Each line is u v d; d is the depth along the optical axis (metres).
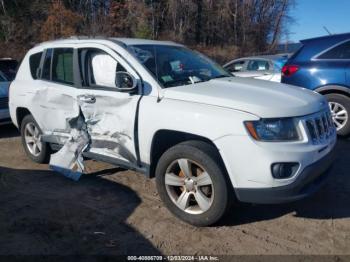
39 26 27.14
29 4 28.69
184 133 3.79
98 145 4.57
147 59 4.36
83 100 4.58
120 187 4.81
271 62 10.35
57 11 26.53
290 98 3.76
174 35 36.31
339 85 6.30
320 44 6.54
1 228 3.84
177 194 3.98
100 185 4.89
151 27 33.69
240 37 42.88
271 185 3.37
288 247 3.43
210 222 3.71
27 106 5.48
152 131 3.92
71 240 3.62
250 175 3.40
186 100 3.80
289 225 3.80
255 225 3.82
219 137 3.48
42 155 5.62
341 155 5.76
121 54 4.39
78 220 3.99
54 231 3.78
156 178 4.01
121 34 31.11
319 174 3.67
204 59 5.14
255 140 3.37
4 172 5.43
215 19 40.84
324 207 4.16
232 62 11.47
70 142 4.95
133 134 4.12
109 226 3.86
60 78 5.06
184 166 3.78
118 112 4.24
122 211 4.18
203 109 3.62
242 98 3.64
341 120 6.48
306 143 3.49
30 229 3.82
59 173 5.33
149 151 4.02
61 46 5.08
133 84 4.11
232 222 3.89
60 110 4.94
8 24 26.55
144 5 33.91
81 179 5.10
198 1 38.97
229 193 3.60
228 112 3.51
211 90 3.91
